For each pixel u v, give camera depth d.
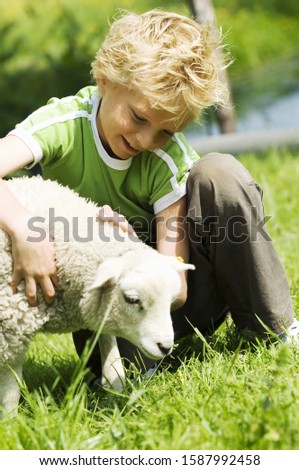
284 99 12.63
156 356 2.94
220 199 3.34
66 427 2.68
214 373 3.16
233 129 8.89
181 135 3.54
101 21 14.62
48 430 2.70
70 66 13.70
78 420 2.87
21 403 3.19
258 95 13.20
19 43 15.05
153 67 3.08
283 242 5.43
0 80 13.73
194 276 3.56
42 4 15.79
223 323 3.96
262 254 3.41
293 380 2.96
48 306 3.14
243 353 3.60
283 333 3.50
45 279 3.06
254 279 3.43
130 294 2.94
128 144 3.24
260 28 17.36
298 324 3.56
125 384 3.30
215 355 3.38
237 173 3.36
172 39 3.17
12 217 3.05
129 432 2.70
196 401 2.87
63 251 3.08
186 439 2.61
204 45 3.23
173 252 3.41
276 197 6.46
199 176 3.36
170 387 3.13
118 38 3.23
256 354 3.39
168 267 3.02
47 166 3.46
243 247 3.39
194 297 3.61
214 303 3.67
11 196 3.12
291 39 17.34
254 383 2.97
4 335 3.07
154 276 2.94
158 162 3.36
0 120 11.73
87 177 3.39
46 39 14.88
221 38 3.49
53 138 3.29
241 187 3.35
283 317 3.49
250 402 2.78
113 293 3.00
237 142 8.37
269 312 3.47
